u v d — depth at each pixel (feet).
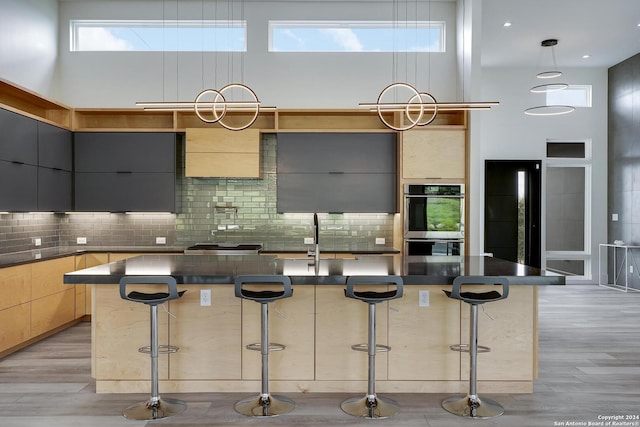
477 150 18.58
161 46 20.48
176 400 10.72
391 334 11.34
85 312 17.92
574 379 12.22
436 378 11.35
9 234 16.63
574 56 24.49
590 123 26.58
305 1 20.39
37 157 16.40
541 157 26.27
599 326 17.67
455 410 10.23
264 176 20.52
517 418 9.94
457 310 11.34
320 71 20.62
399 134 19.11
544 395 11.18
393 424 9.66
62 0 20.08
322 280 10.30
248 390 11.38
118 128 19.75
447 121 20.53
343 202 19.52
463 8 19.47
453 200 18.93
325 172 19.51
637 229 24.35
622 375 12.51
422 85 20.61
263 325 10.36
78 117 19.79
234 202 20.54
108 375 11.21
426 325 11.34
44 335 15.85
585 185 27.35
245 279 9.97
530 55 24.14
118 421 9.76
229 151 19.04
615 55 24.34
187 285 11.30
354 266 11.89
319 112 19.75
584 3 18.08
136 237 20.36
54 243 19.70
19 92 16.07
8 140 14.67
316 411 10.28
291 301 11.35
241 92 20.49
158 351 10.54
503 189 26.11
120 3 20.25
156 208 19.24
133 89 20.39
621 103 25.46
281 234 20.57
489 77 26.30
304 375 11.35
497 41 22.08
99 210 19.19
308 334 11.35
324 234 20.61
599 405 10.60
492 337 11.30
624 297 23.26
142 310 11.23
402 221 18.95
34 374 12.43
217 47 20.51
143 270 11.07
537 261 26.02
